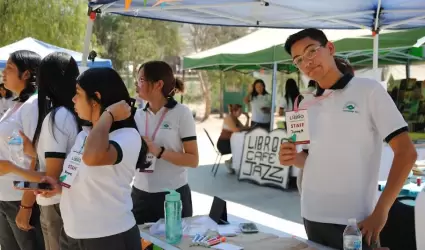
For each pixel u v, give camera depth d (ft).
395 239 10.57
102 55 75.97
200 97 89.92
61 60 7.68
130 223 6.52
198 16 14.28
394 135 6.45
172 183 9.37
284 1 12.56
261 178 24.11
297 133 7.14
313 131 7.14
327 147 6.99
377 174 7.01
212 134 54.54
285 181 22.95
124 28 78.07
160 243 7.62
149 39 79.00
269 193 22.43
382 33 20.26
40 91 7.70
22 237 9.02
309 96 7.37
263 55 26.30
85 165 6.27
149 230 8.36
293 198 21.35
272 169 23.67
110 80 6.33
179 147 9.34
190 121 9.33
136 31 78.69
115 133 6.32
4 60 24.13
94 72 6.37
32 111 8.52
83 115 6.55
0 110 22.50
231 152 27.32
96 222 6.24
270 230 8.36
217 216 8.87
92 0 11.27
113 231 6.28
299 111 7.09
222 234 8.02
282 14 14.07
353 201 6.90
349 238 6.23
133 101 6.63
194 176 27.04
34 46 26.27
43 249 9.05
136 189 9.45
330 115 6.93
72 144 7.48
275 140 23.77
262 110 29.35
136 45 77.82
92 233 6.23
